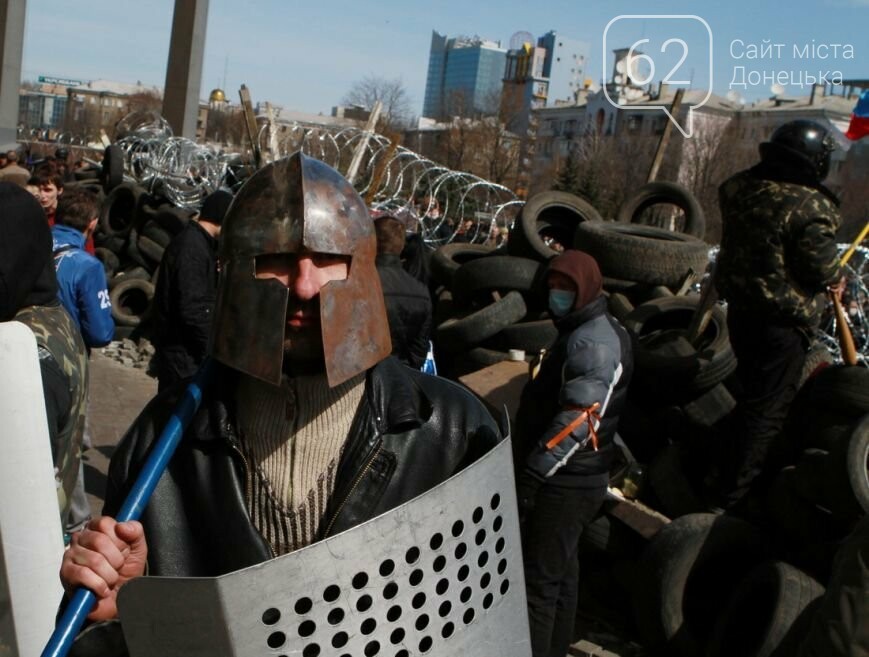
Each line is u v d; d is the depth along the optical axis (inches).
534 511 158.6
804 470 171.3
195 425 68.5
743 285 178.1
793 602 154.4
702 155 1572.3
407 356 200.1
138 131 591.8
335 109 2851.9
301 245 62.6
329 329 62.5
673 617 176.2
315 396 67.2
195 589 53.1
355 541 55.9
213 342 65.0
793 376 181.3
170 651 54.6
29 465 88.0
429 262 369.4
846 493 160.2
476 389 250.2
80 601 60.6
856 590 105.5
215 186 480.1
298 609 55.2
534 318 309.0
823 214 172.2
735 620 166.4
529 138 2812.5
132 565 63.2
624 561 196.5
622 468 205.8
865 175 1471.5
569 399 157.2
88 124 4020.7
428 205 448.1
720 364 205.6
